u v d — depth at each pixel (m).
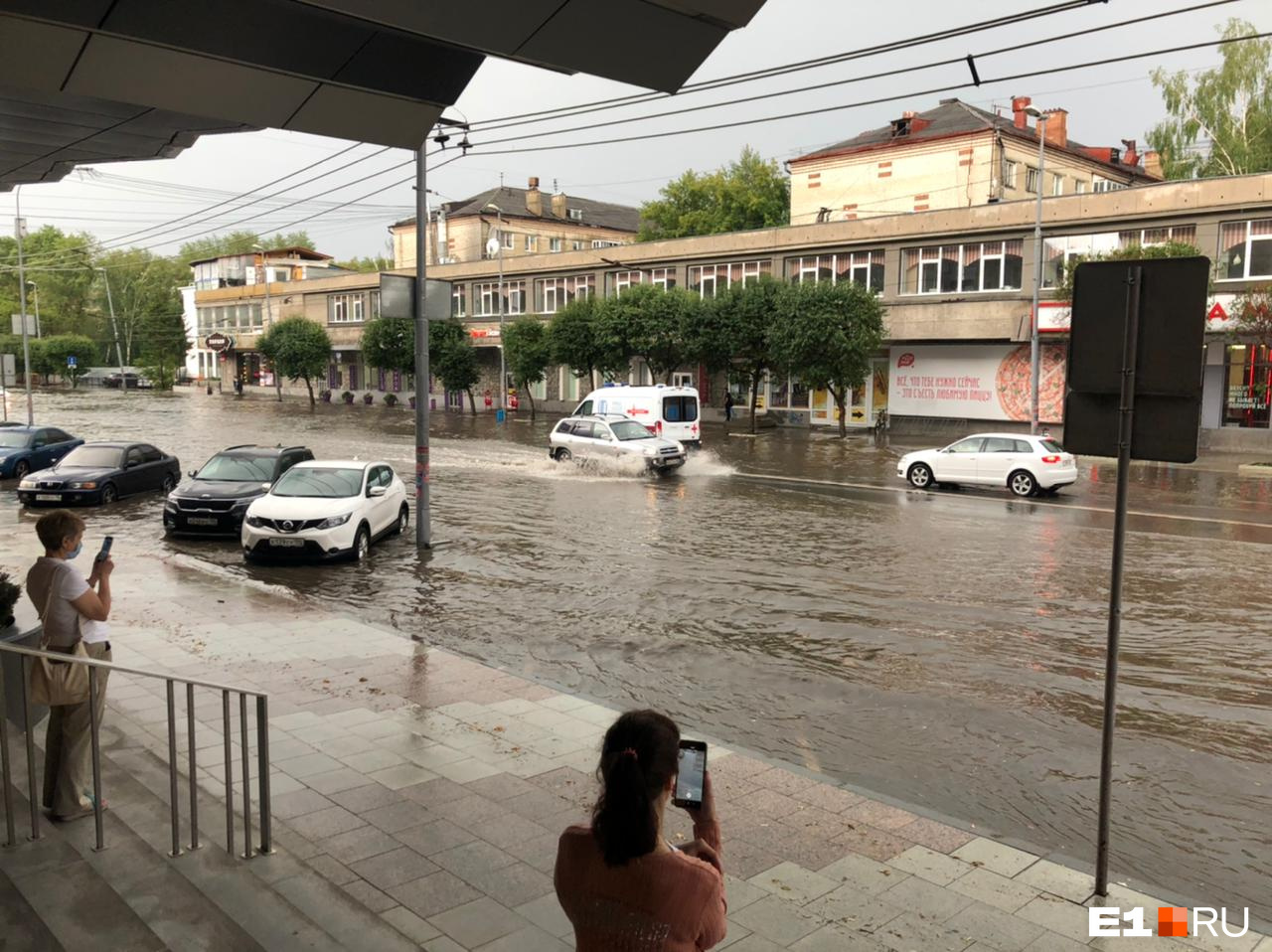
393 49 6.07
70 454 21.03
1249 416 30.77
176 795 4.54
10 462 23.98
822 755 6.86
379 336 53.06
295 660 8.71
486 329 54.28
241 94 6.52
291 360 58.91
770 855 4.96
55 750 4.84
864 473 26.00
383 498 15.33
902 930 4.20
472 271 55.12
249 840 4.66
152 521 17.81
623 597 11.73
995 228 34.59
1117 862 5.31
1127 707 7.86
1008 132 42.59
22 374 88.38
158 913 3.95
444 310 14.91
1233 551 14.62
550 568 13.47
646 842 2.20
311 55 6.03
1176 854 5.41
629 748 2.28
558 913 4.27
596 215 77.19
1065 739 7.16
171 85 6.30
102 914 3.92
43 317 100.50
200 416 50.44
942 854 5.00
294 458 17.95
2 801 5.06
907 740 7.14
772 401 43.56
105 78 6.17
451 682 8.09
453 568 13.50
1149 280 4.41
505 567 13.55
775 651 9.48
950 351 36.78
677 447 25.72
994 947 4.07
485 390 56.34
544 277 51.84
